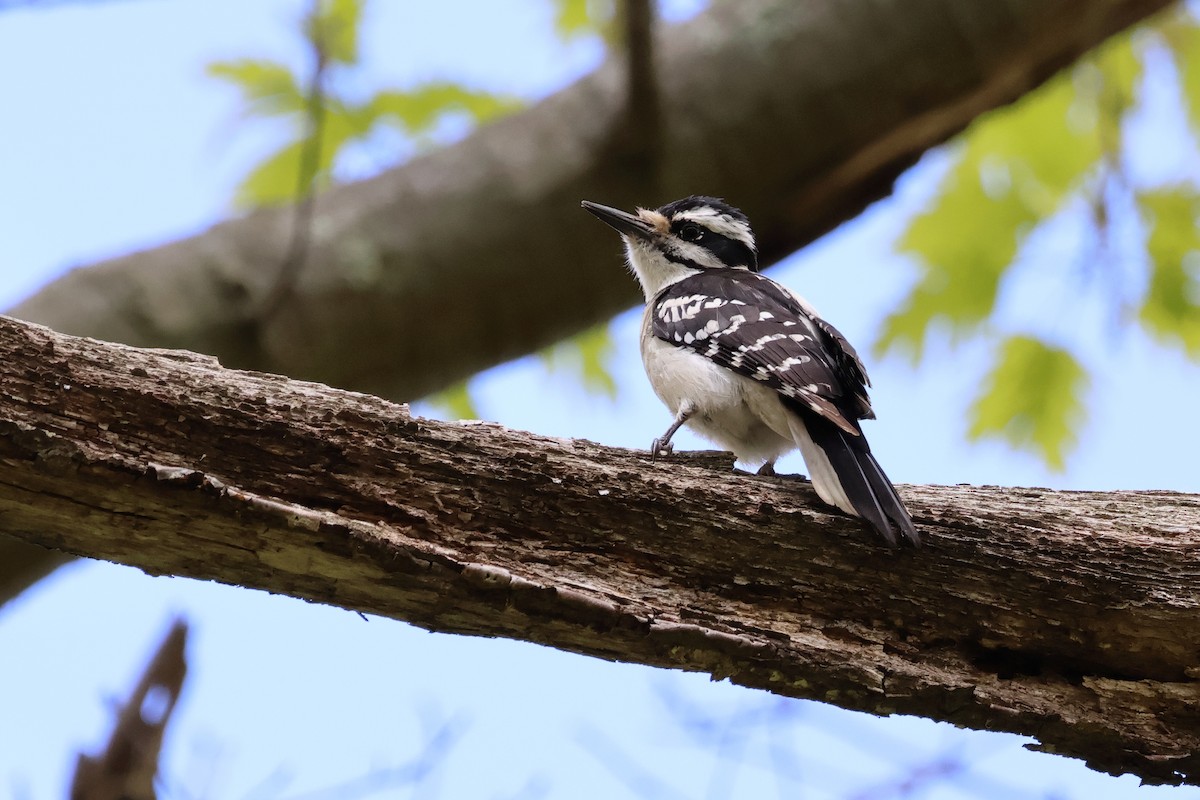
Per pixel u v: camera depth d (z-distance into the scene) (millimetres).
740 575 8156
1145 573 8359
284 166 12742
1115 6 12922
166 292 11234
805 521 8258
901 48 12820
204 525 7309
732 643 7879
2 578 10836
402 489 7828
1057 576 8312
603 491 8078
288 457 7684
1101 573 8344
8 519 7309
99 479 7145
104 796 8492
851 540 8266
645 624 7770
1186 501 8875
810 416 9852
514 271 12180
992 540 8383
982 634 8289
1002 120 14297
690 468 8398
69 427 7312
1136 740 8156
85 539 7418
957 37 12852
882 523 8062
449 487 7902
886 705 8109
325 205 11961
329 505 7715
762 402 10328
